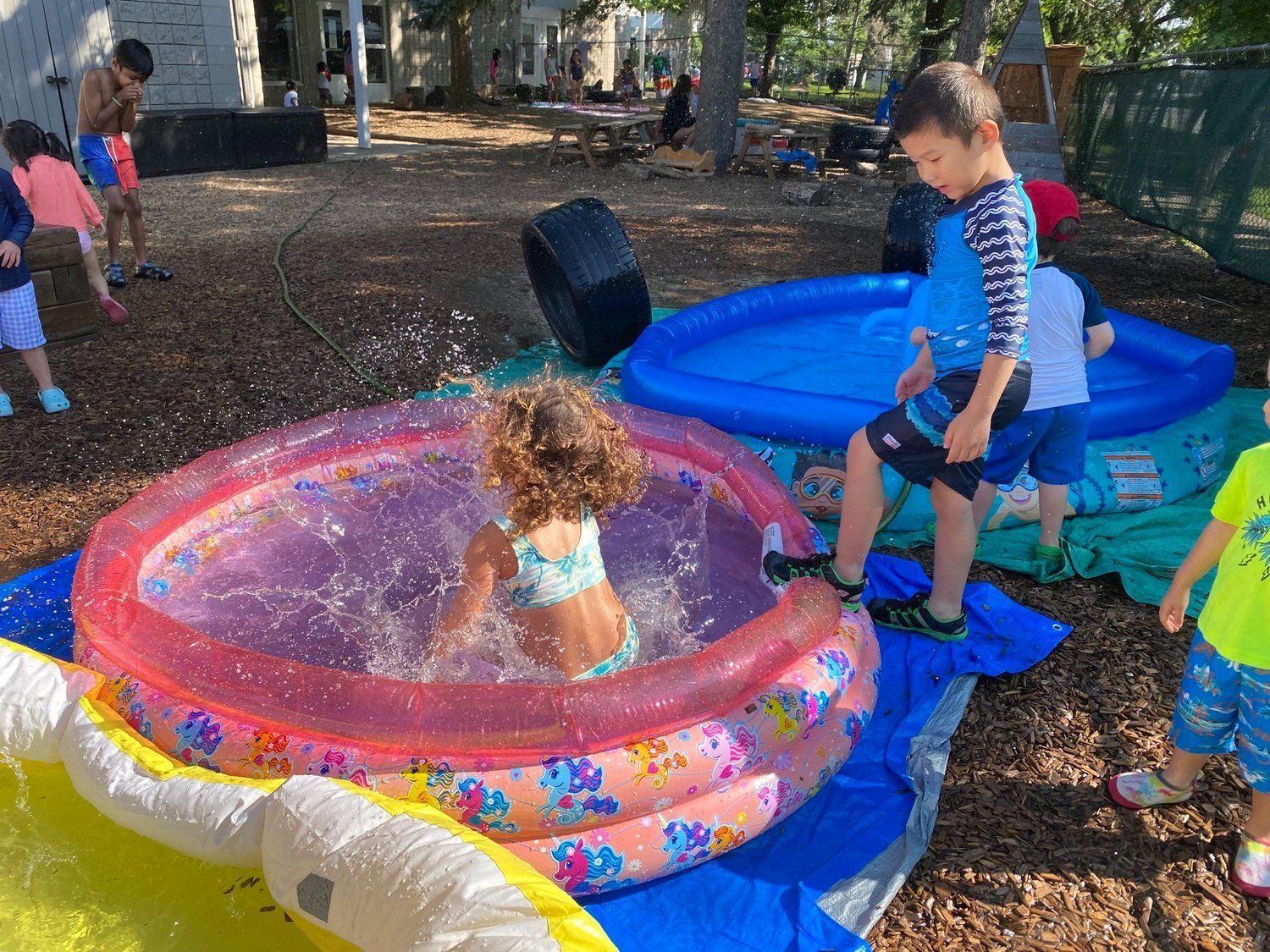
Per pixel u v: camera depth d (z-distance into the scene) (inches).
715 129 609.6
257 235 371.2
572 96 1159.6
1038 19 528.7
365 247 355.3
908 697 117.0
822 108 1200.8
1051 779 104.9
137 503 130.2
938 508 116.0
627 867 86.7
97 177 279.0
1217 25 644.7
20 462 179.2
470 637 102.6
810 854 93.4
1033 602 140.1
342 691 88.6
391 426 162.9
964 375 103.1
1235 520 87.1
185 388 215.6
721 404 168.7
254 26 612.1
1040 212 134.0
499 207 458.6
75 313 239.6
